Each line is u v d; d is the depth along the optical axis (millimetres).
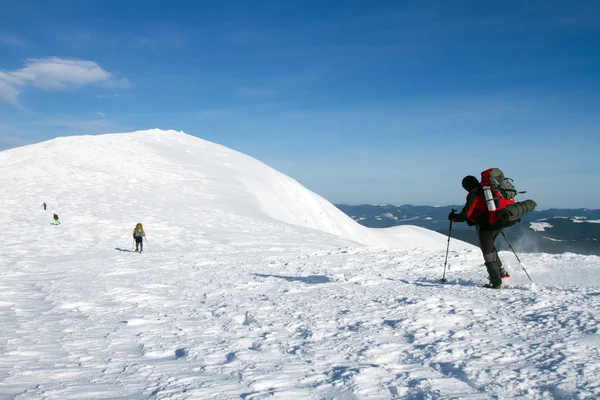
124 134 81500
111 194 48250
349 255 13086
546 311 4852
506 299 5668
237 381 3127
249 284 8438
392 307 5520
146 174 58250
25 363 3744
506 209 6312
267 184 66312
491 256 6625
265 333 4676
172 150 72438
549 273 7961
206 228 35125
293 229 36500
